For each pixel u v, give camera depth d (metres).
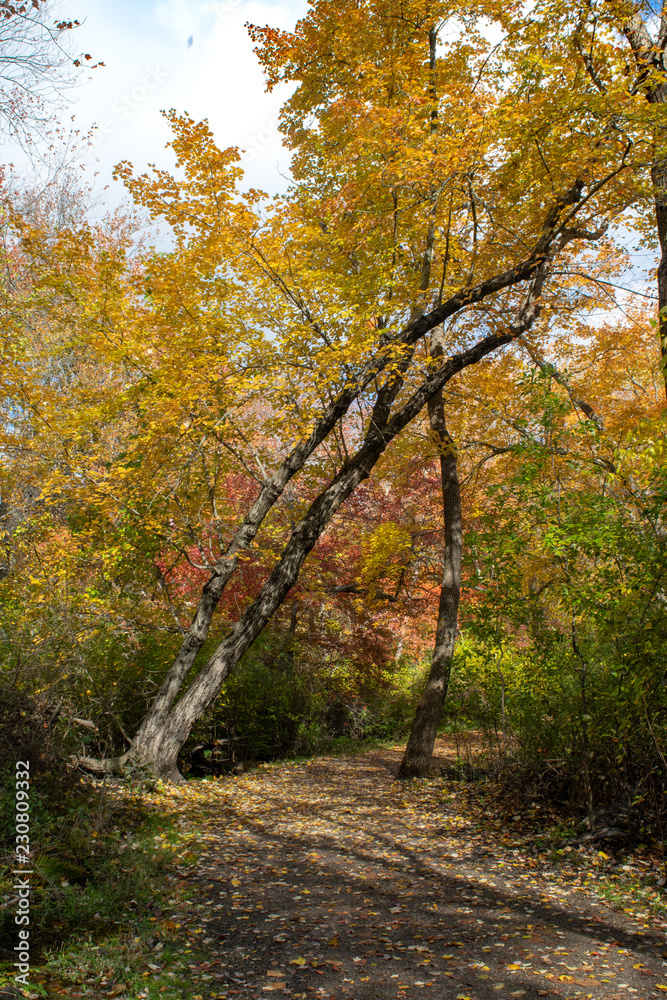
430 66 9.62
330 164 8.82
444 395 12.12
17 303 9.62
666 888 4.32
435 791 8.44
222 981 3.20
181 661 9.04
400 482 14.01
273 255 7.66
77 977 3.05
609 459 5.96
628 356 11.34
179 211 7.60
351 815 7.36
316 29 8.52
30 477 8.80
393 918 4.10
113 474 8.32
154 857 4.92
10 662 5.57
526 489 6.35
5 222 9.55
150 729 8.56
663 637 4.79
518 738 7.17
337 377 7.88
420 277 10.36
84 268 8.33
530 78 8.04
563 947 3.57
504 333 9.99
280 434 9.74
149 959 3.36
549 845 5.54
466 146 7.45
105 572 8.72
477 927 3.92
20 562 8.28
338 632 14.81
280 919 4.07
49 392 8.52
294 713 13.16
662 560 4.80
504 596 6.72
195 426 8.47
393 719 16.50
